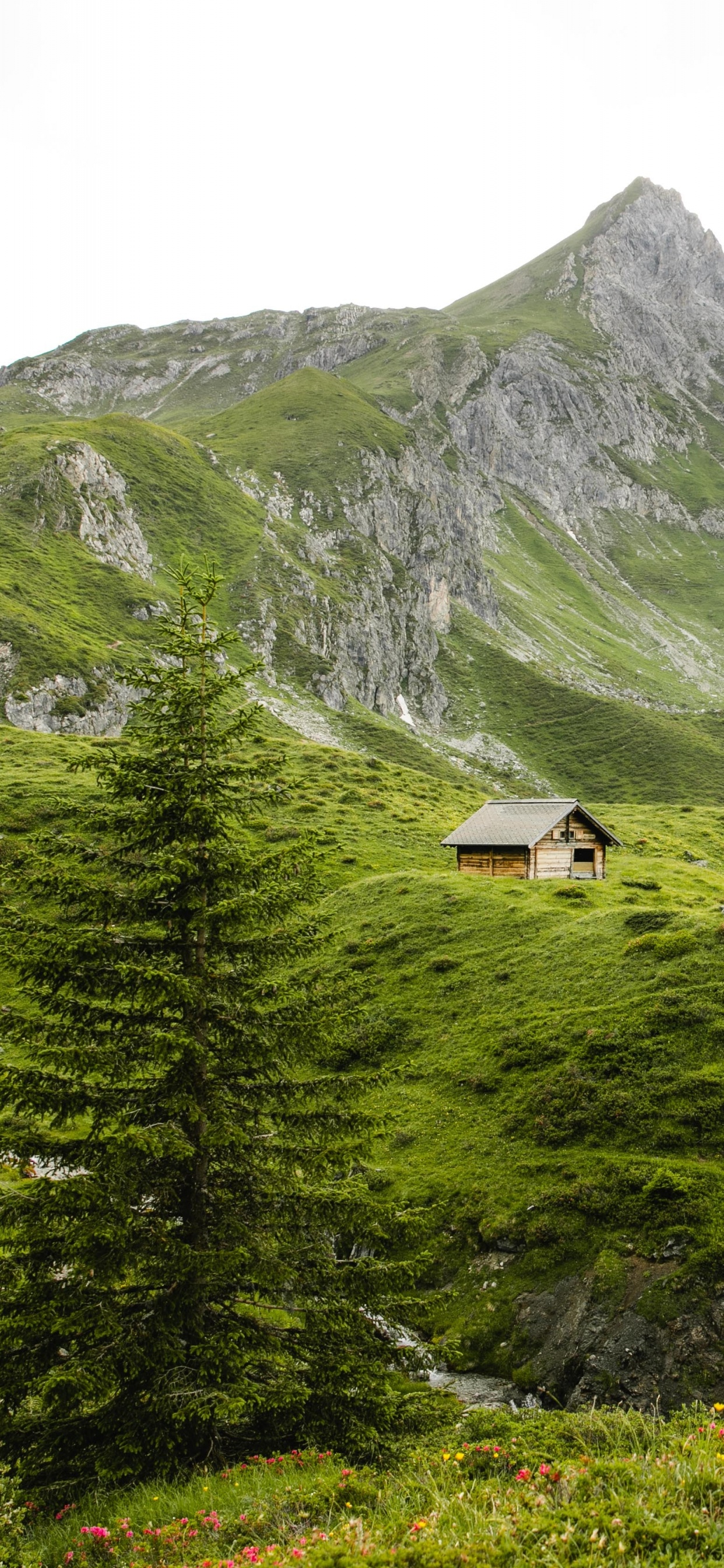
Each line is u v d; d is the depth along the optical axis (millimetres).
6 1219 14430
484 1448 12781
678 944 44094
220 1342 14578
